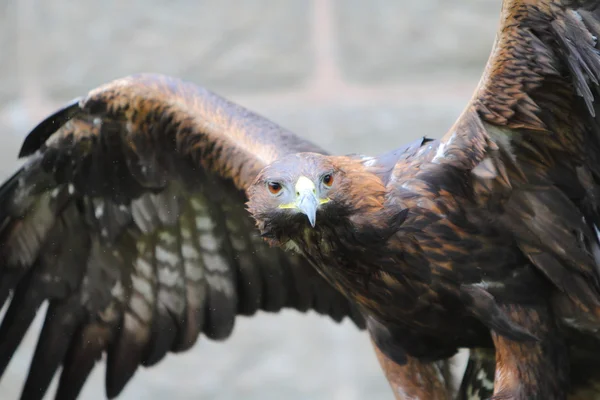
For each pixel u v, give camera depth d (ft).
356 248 32.09
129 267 40.57
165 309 40.73
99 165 39.04
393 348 34.73
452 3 55.93
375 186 32.07
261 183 31.68
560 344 32.96
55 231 40.34
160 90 37.32
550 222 32.63
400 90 55.93
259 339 56.24
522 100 31.71
